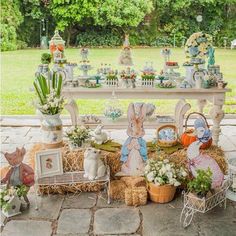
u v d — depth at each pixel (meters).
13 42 13.03
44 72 4.14
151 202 3.26
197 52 4.45
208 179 2.97
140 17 13.38
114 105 4.82
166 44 13.88
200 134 3.45
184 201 3.00
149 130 5.23
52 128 3.54
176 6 13.55
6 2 12.68
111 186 3.35
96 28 13.80
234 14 14.05
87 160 3.29
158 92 4.25
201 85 4.27
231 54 11.97
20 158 3.14
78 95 4.25
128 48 4.56
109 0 13.05
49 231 2.85
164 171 3.20
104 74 4.57
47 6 13.20
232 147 4.57
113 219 3.01
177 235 2.81
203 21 14.02
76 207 3.18
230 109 6.17
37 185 3.27
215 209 3.15
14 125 5.34
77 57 10.52
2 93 7.29
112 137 4.92
